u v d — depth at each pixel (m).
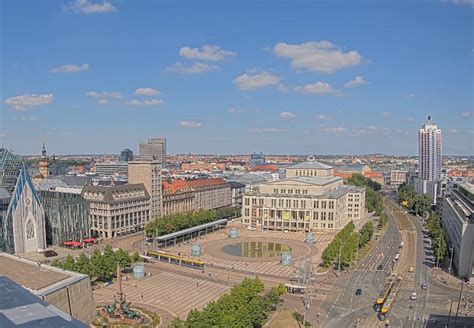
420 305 188.25
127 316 168.75
